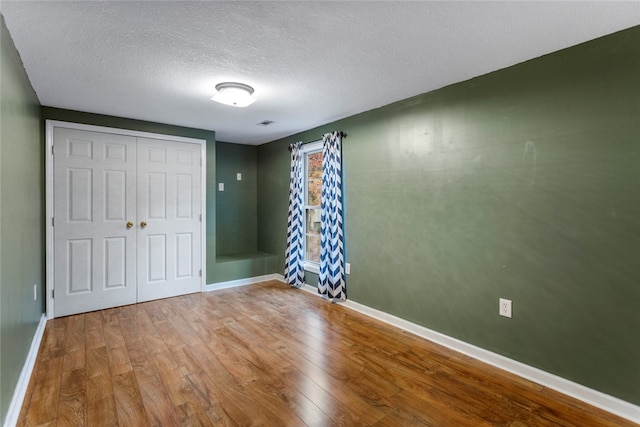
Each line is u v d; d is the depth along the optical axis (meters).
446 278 2.68
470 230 2.52
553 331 2.08
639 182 1.75
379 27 1.77
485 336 2.43
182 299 3.88
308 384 2.09
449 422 1.75
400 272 3.06
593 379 1.91
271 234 5.03
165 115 3.51
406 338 2.82
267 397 1.95
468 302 2.53
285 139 4.68
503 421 1.75
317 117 3.60
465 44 1.96
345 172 3.64
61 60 2.16
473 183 2.49
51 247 3.20
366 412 1.82
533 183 2.16
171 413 1.80
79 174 3.36
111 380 2.12
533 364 2.17
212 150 4.27
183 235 4.06
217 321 3.17
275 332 2.92
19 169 2.11
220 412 1.81
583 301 1.95
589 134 1.92
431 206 2.79
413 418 1.77
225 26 1.76
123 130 3.60
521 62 2.20
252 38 1.89
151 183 3.81
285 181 4.70
